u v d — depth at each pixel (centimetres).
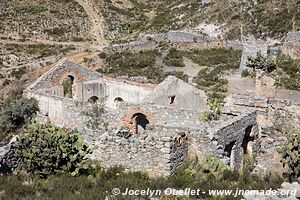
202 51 9375
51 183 1925
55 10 13262
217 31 10531
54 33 12094
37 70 7900
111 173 2025
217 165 2067
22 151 2134
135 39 10831
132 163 2095
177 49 9525
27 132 2155
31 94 3778
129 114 3058
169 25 12038
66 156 2089
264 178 1988
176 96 3362
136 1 14988
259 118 2783
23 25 12262
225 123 2434
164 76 6712
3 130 3606
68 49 10450
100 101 4259
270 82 4600
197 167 2089
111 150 2130
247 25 10231
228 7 11375
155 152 2055
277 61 6694
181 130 2289
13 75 8262
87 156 2200
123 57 8881
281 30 9500
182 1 13675
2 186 1858
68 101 3359
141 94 4066
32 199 1748
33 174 2088
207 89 5547
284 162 2077
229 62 7869
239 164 2517
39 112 3634
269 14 10306
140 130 3116
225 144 2356
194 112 2800
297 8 10088
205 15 11550
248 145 2680
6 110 3644
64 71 4188
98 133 2588
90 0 14300
